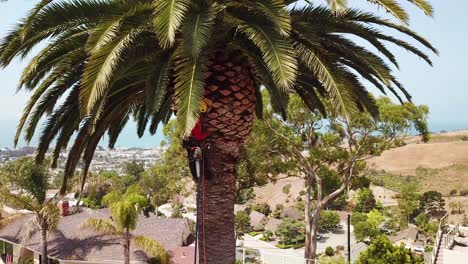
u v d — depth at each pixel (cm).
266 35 586
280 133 2262
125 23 615
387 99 2322
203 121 687
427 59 803
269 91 734
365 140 2281
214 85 682
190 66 570
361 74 833
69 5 659
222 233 735
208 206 730
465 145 13900
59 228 2400
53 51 697
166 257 1997
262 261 2736
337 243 5047
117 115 956
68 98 795
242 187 2373
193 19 577
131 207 1884
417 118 2234
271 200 8212
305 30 659
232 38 683
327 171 2442
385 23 730
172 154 2655
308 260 2236
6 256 2881
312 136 2328
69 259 2066
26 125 781
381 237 1738
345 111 589
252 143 2255
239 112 696
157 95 626
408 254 1675
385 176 11288
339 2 540
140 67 747
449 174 11556
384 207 7638
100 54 551
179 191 2845
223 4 637
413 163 12938
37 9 595
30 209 2134
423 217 6425
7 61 693
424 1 634
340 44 730
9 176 2130
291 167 2400
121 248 2119
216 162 716
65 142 845
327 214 5556
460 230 2108
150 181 6950
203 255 739
